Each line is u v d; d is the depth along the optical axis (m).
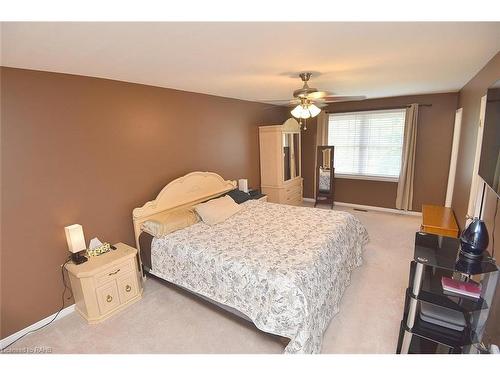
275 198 5.19
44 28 1.36
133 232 3.04
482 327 1.74
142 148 3.06
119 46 1.70
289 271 2.01
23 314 2.24
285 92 3.85
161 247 2.71
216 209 3.26
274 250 2.36
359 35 1.65
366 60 2.24
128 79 2.73
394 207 5.28
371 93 4.30
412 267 1.87
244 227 2.97
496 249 2.12
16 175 2.13
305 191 6.29
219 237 2.70
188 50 1.84
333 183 5.48
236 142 4.59
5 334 2.16
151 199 3.21
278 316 1.91
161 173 3.31
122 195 2.90
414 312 1.81
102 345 2.12
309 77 2.74
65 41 1.57
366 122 5.25
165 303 2.63
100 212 2.71
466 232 1.85
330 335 2.15
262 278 2.03
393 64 2.40
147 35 1.53
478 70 2.72
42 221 2.30
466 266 1.73
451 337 1.73
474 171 2.92
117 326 2.33
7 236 2.12
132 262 2.61
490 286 1.71
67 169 2.43
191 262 2.46
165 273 2.71
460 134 3.90
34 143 2.21
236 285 2.16
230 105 4.38
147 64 2.17
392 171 5.18
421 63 2.39
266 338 2.15
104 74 2.46
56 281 2.42
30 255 2.25
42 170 2.27
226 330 2.26
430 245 2.04
